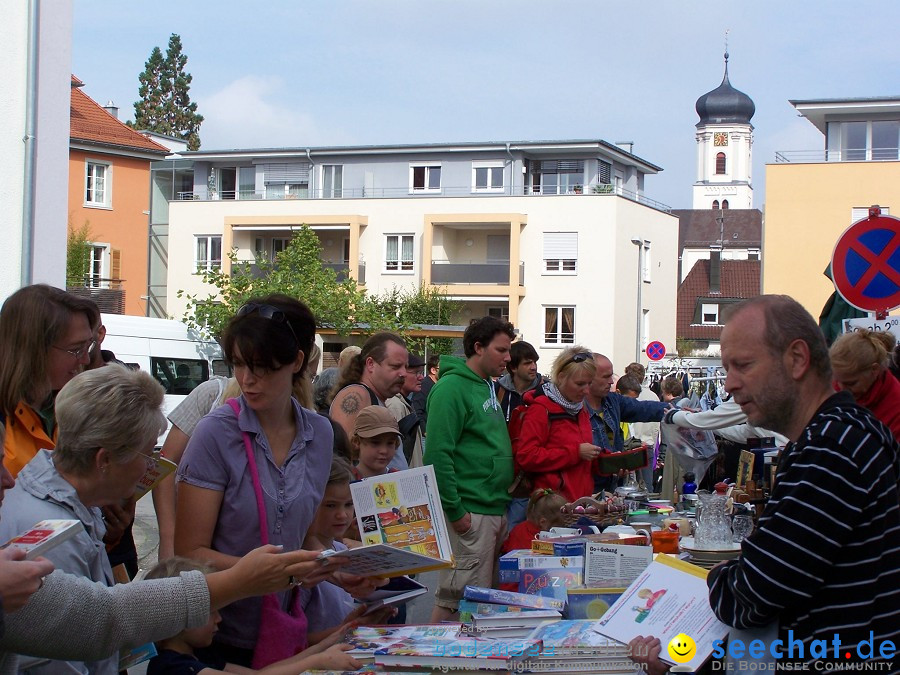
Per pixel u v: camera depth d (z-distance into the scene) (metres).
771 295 3.22
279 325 3.85
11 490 3.09
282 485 4.00
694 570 3.60
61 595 2.74
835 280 7.34
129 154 43.94
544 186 49.38
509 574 4.87
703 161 115.56
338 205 47.03
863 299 7.30
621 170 52.09
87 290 38.44
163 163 51.91
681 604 3.49
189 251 48.66
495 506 6.57
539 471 6.64
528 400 6.93
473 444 6.53
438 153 49.16
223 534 3.93
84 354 4.00
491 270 45.38
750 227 95.31
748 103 115.00
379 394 6.48
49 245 8.88
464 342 6.70
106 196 43.53
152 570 3.65
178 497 3.93
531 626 4.05
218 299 47.78
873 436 2.92
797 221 35.56
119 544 4.43
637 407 8.91
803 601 2.94
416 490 4.53
